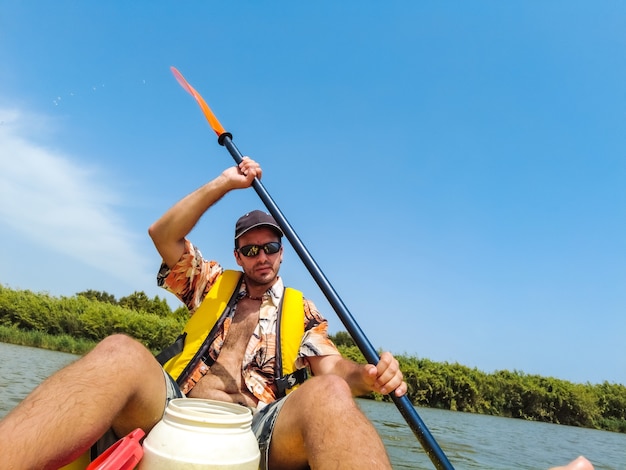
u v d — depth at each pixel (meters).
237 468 1.31
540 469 6.51
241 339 2.16
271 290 2.27
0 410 4.83
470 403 18.05
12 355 11.72
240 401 2.02
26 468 1.05
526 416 18.58
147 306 30.41
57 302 19.95
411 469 5.14
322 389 1.42
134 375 1.35
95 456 1.47
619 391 19.97
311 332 2.21
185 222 2.20
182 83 2.70
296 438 1.45
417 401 17.72
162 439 1.31
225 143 2.42
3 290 19.41
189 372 2.08
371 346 1.89
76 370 1.26
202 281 2.34
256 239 2.26
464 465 6.10
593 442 12.55
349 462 1.20
